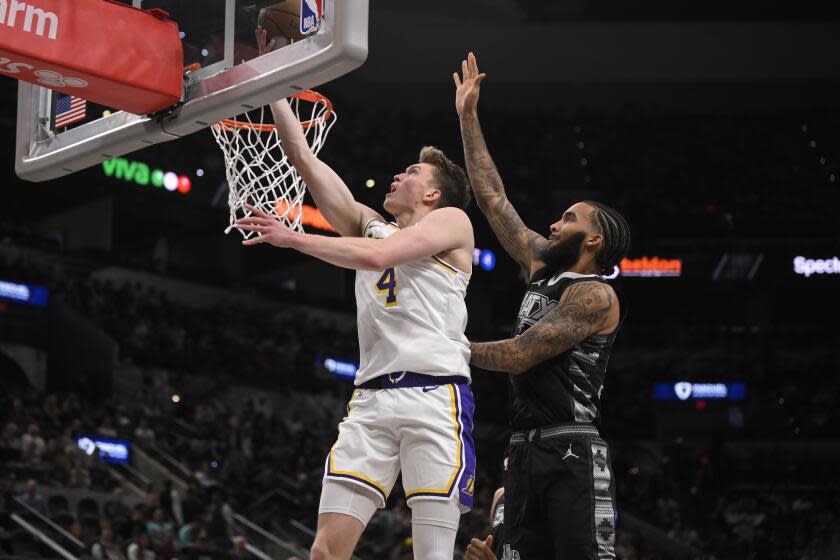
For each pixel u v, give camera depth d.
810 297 27.75
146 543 11.63
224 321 23.42
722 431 24.98
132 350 20.19
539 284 3.31
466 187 3.09
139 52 3.15
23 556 10.51
